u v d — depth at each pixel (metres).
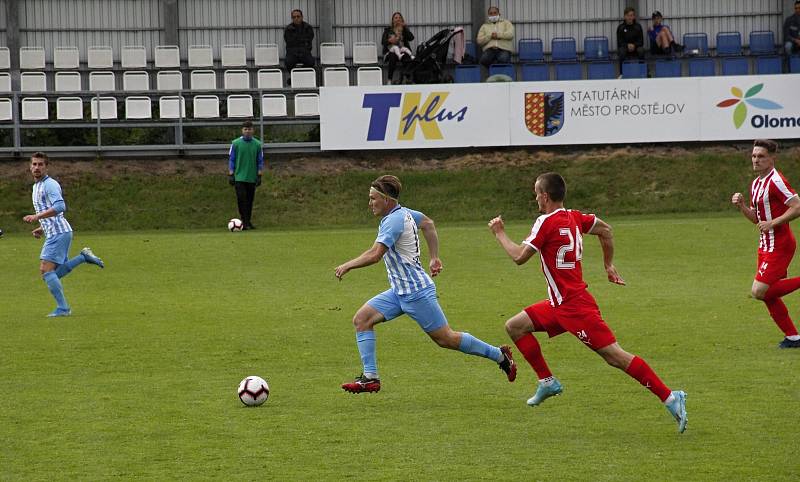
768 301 35.78
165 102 94.50
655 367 32.88
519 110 89.38
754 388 29.61
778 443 23.94
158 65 104.12
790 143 91.75
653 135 89.38
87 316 45.12
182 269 60.22
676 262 59.81
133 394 30.08
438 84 89.19
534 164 89.94
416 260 28.77
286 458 23.28
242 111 94.44
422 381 31.42
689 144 91.50
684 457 22.92
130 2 109.00
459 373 32.59
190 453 23.75
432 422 26.42
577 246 25.66
